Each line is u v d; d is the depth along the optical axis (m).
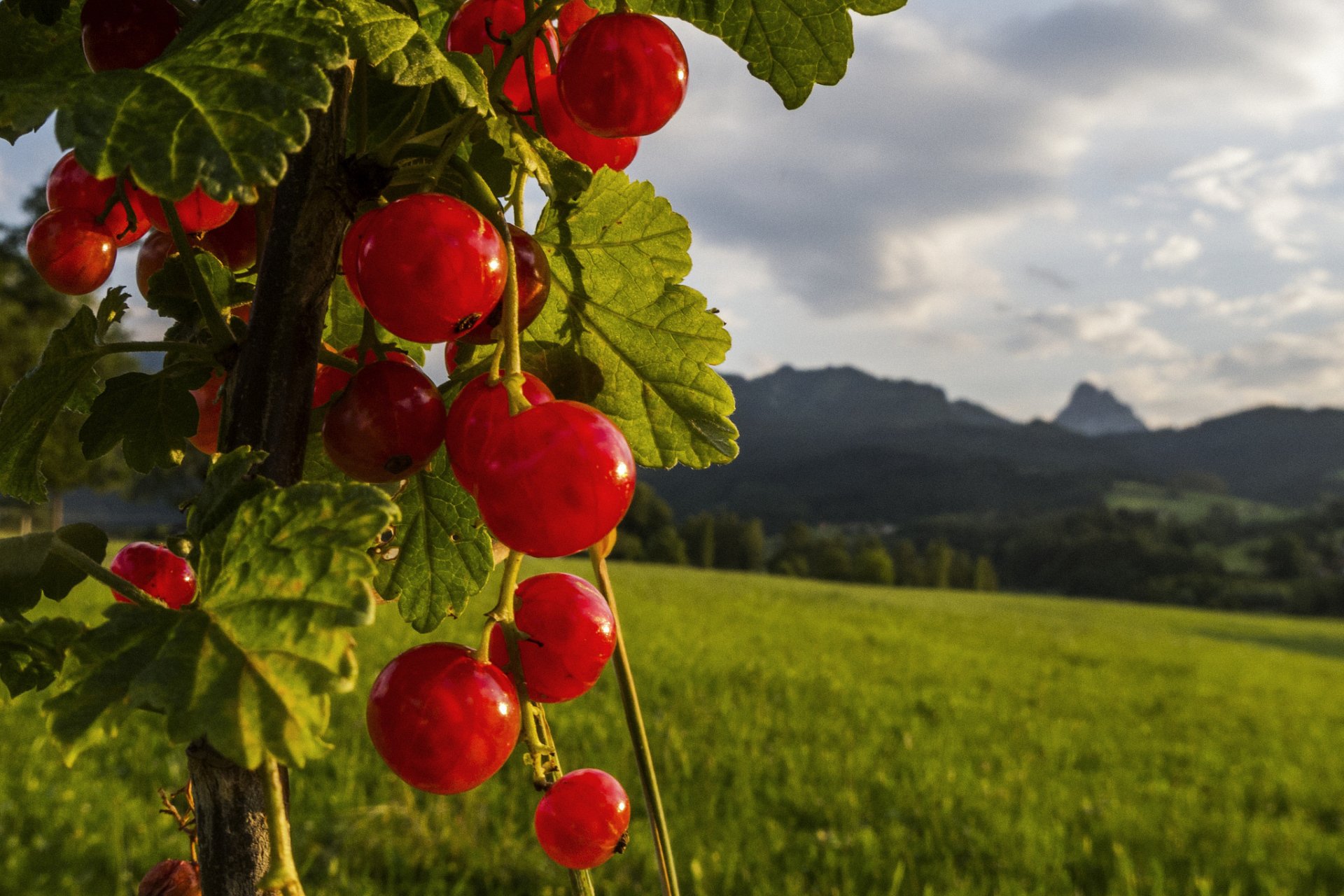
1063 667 20.20
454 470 0.71
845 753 8.38
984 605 47.12
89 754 6.48
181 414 0.89
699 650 15.81
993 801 7.11
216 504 0.62
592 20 0.81
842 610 31.08
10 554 0.66
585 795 0.81
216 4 0.67
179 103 0.54
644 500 92.62
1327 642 43.66
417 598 1.00
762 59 0.91
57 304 28.50
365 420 0.74
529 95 0.91
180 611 0.57
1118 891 5.40
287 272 0.69
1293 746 12.36
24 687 0.64
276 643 0.54
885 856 5.66
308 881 4.57
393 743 0.71
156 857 4.88
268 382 0.69
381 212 0.69
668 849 0.84
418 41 0.62
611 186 0.90
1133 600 118.44
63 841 4.94
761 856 5.27
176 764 6.29
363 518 0.57
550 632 0.81
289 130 0.53
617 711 9.16
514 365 0.68
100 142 0.51
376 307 0.69
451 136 0.71
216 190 0.50
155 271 0.95
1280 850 6.59
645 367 0.98
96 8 0.77
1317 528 142.50
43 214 0.85
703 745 7.93
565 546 0.65
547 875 4.80
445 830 5.09
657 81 0.79
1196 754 10.80
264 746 0.51
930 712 11.88
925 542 154.00
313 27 0.57
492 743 0.72
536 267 0.81
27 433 0.89
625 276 0.94
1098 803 7.50
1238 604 108.50
